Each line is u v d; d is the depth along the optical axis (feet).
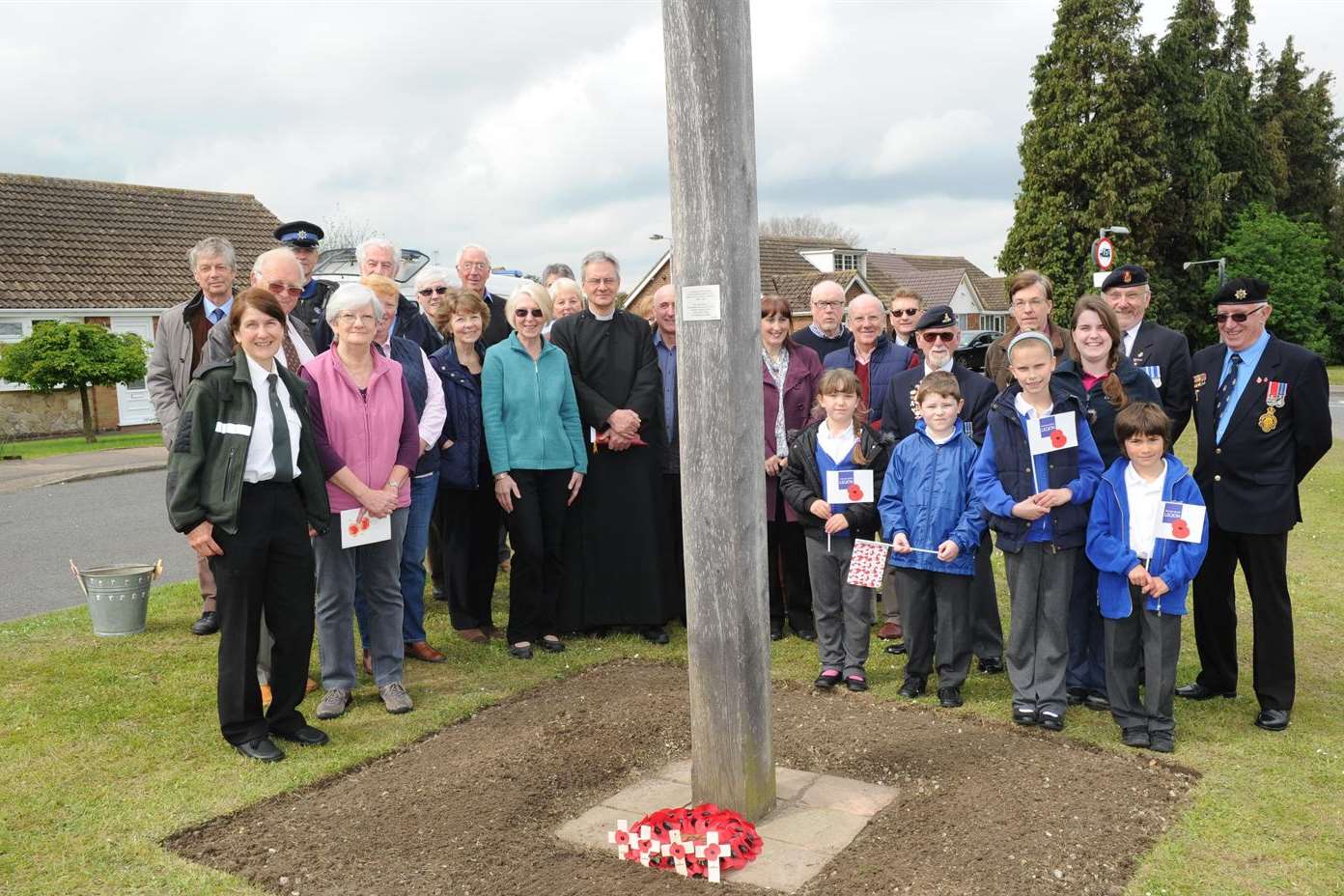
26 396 76.74
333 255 47.67
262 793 13.38
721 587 11.89
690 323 11.55
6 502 41.52
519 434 19.10
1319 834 11.80
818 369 20.67
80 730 15.58
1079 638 16.37
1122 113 122.52
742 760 12.12
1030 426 15.25
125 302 80.28
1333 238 165.37
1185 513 14.06
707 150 11.19
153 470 53.01
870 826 12.14
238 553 14.24
